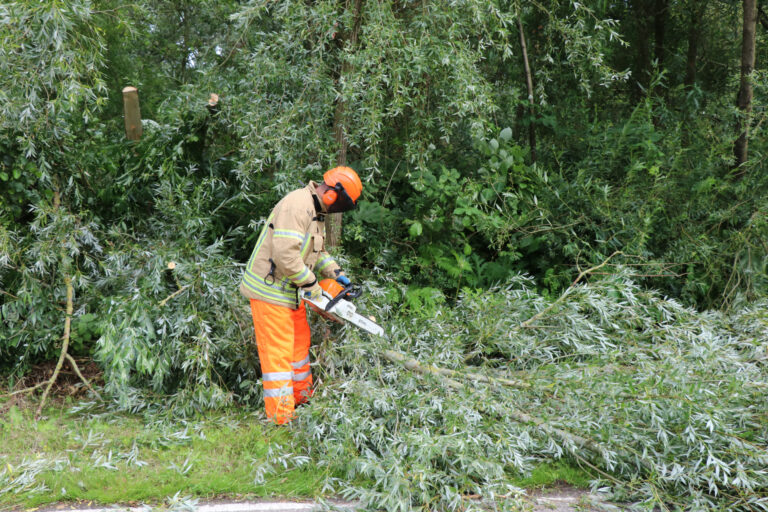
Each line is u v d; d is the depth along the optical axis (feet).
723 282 15.25
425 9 13.08
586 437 9.39
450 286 15.49
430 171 15.81
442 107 13.75
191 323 11.61
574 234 15.26
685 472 8.53
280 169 13.62
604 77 14.99
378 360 11.48
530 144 18.30
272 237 10.38
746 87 16.01
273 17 13.87
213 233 14.25
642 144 15.96
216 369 12.21
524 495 8.52
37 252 11.93
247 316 12.07
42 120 12.09
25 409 11.09
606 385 9.72
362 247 15.60
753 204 15.37
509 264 15.89
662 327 12.80
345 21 12.87
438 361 11.23
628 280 13.41
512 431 9.73
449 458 9.03
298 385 11.43
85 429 10.36
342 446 8.91
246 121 13.28
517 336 12.19
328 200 10.57
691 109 18.49
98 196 13.87
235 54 15.96
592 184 15.58
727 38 23.26
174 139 14.28
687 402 8.82
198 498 8.37
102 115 19.56
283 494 8.55
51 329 12.15
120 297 11.47
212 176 14.29
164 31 25.75
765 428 9.20
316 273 12.29
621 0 21.38
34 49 11.59
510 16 13.12
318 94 13.24
